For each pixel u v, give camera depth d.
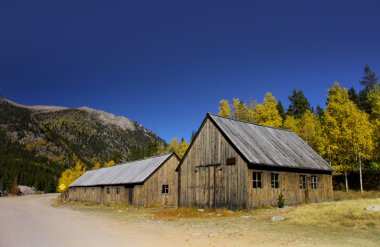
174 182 41.88
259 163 24.72
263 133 31.53
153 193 39.34
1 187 105.62
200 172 28.89
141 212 28.61
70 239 13.39
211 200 27.31
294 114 81.00
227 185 26.11
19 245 12.18
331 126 41.19
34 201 57.72
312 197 29.48
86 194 54.16
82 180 59.44
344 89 44.03
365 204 17.70
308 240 11.77
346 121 39.31
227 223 17.66
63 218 23.58
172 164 42.03
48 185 125.62
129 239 13.19
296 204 27.72
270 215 19.27
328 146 40.47
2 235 14.85
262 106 51.41
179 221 19.94
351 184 45.72
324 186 31.22
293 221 15.86
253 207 24.36
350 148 38.50
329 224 14.44
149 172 39.59
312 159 31.16
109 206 40.72
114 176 47.81
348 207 17.12
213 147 28.06
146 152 113.44
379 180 43.72
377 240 11.32
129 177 42.56
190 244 11.85
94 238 13.58
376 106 44.34
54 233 15.29
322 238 12.01
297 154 30.36
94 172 60.81
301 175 29.03
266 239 12.33
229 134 27.06
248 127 31.00
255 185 24.98
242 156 25.02
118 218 22.97
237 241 12.20
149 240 12.87
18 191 103.00
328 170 31.22
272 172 26.42
